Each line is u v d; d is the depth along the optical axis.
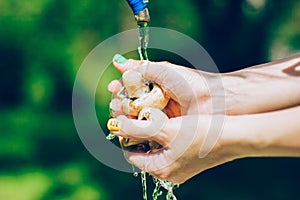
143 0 3.36
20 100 10.98
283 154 2.96
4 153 10.71
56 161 10.69
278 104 3.24
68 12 10.55
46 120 10.87
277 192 10.63
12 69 10.88
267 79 3.29
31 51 10.74
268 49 10.91
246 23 10.90
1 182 10.47
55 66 10.77
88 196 10.39
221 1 10.80
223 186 10.62
